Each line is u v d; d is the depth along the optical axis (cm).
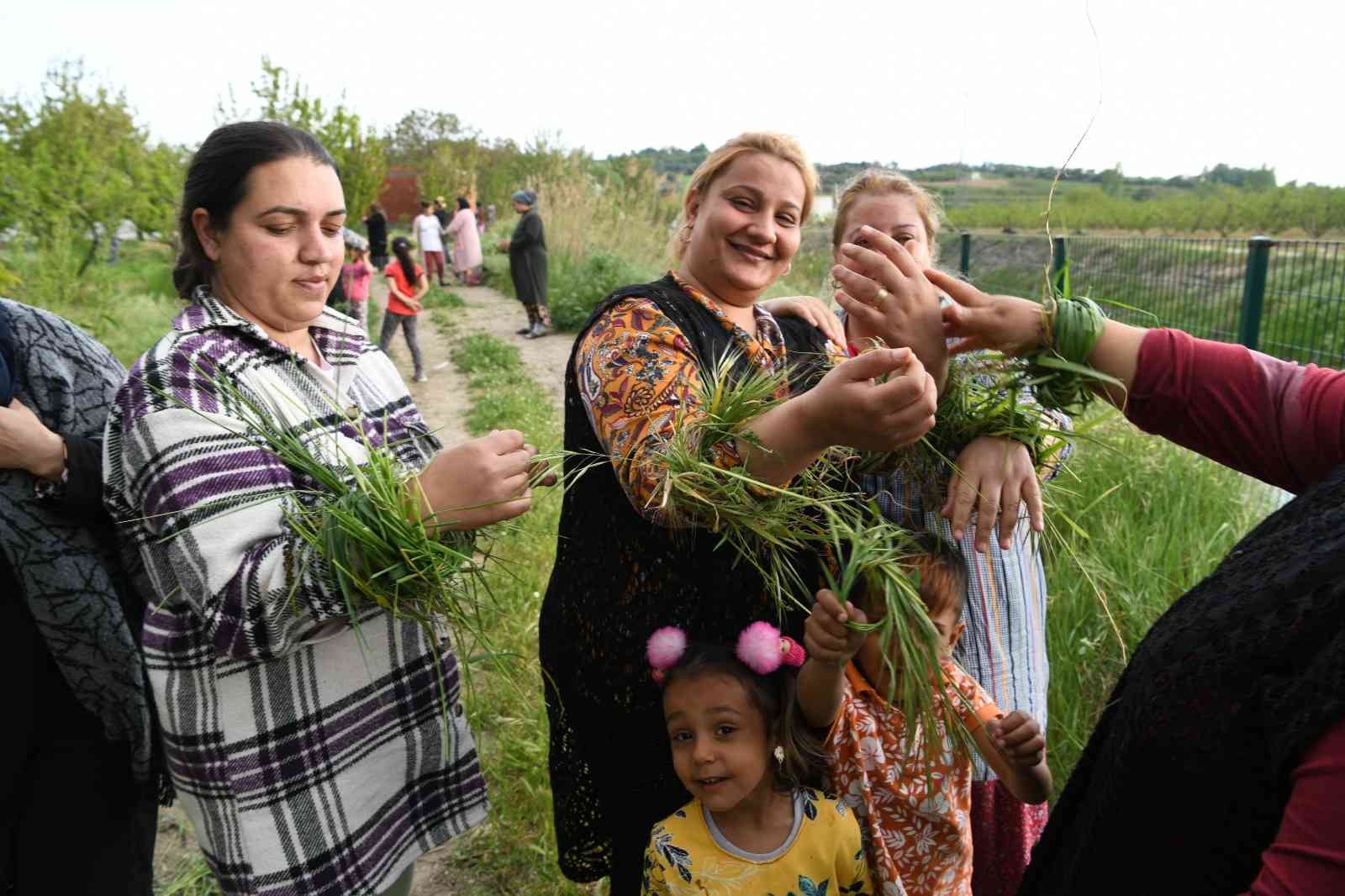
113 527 189
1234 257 639
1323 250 553
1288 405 118
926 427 124
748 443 134
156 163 1634
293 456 157
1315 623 83
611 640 179
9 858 184
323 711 168
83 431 187
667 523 151
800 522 149
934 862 183
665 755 186
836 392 121
